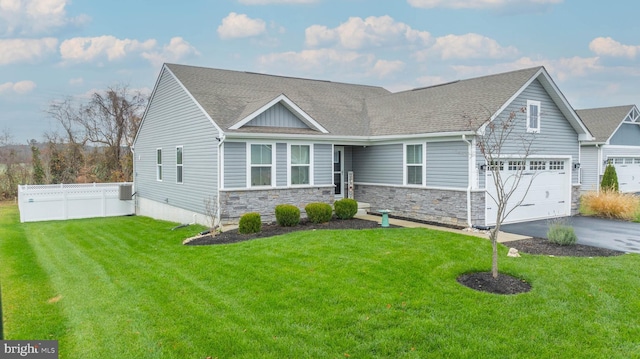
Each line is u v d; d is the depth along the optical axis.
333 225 13.61
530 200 15.38
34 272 9.05
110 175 33.00
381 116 18.00
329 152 15.88
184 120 16.34
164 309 6.49
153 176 19.81
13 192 29.80
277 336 5.50
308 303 6.50
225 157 13.73
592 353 5.07
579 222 14.88
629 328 5.67
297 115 15.35
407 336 5.43
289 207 13.53
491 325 5.75
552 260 8.88
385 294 6.76
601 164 24.34
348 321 5.85
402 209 15.91
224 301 6.72
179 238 12.37
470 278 7.66
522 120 14.80
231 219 13.87
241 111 15.05
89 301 7.02
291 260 8.73
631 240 11.58
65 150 31.91
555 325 5.75
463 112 14.38
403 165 15.80
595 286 7.14
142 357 5.08
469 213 13.50
